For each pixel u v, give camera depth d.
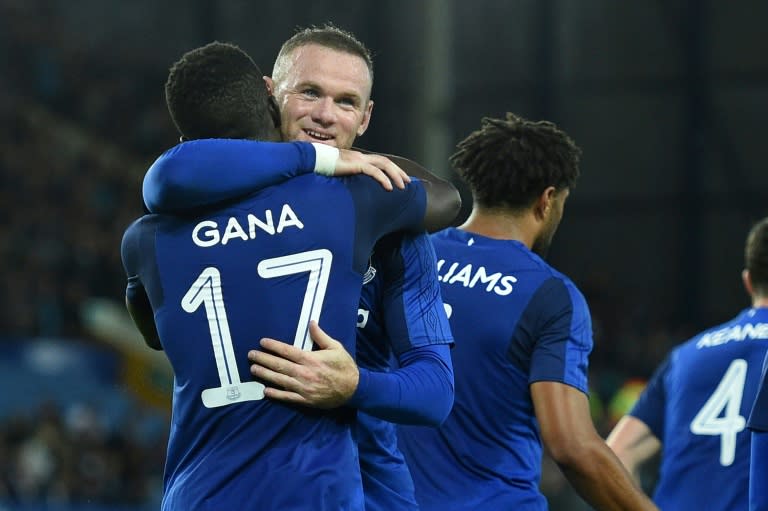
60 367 53.41
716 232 67.19
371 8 67.50
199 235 9.38
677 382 14.62
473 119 69.75
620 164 68.56
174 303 9.38
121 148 71.50
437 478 11.85
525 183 12.43
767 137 66.44
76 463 42.25
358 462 9.52
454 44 69.88
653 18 67.81
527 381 12.00
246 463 9.03
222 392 9.17
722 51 67.00
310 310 9.22
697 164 67.56
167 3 73.25
